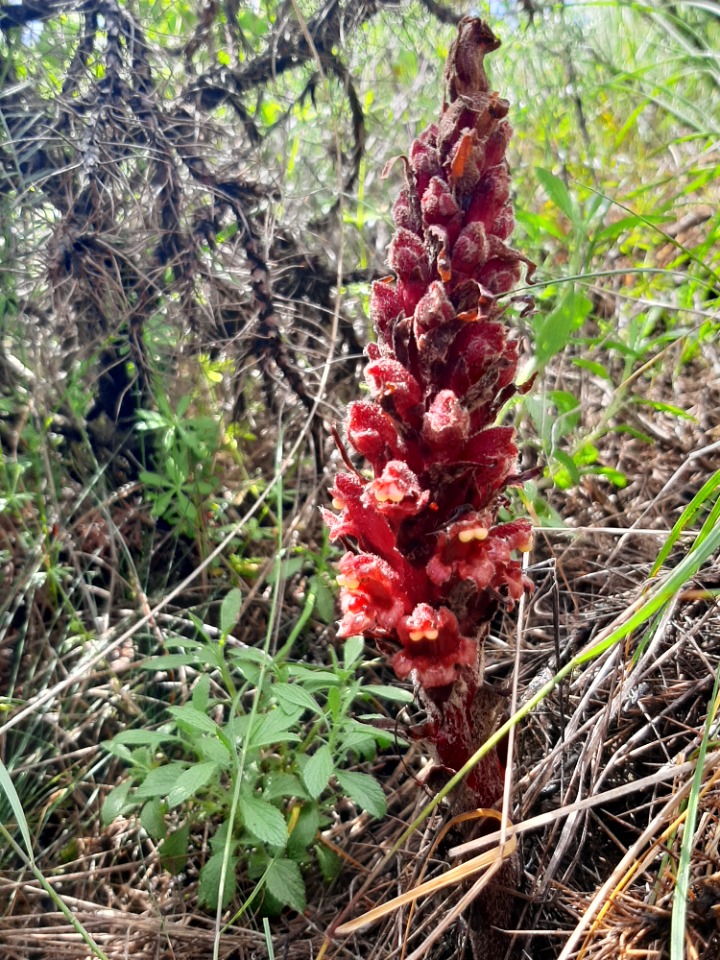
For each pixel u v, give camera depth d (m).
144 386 0.44
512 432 0.21
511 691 0.24
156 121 0.39
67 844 0.32
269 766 0.31
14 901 0.29
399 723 0.35
